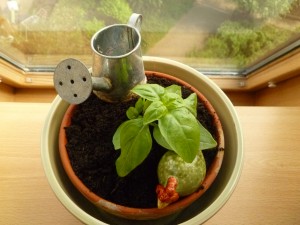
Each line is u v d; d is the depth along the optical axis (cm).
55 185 26
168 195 23
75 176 27
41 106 41
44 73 55
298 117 41
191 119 24
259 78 52
